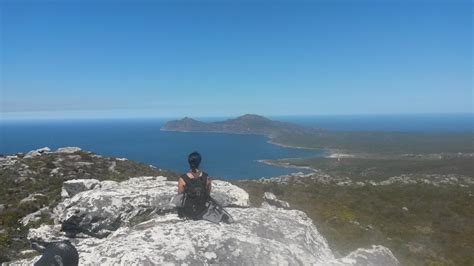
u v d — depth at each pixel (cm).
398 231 3138
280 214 1218
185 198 1035
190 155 1047
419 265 2345
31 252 1841
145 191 1354
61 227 1347
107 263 816
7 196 2969
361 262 940
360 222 3238
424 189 6000
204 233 918
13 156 4225
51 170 3666
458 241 3178
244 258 865
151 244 867
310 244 1096
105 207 1277
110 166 4012
